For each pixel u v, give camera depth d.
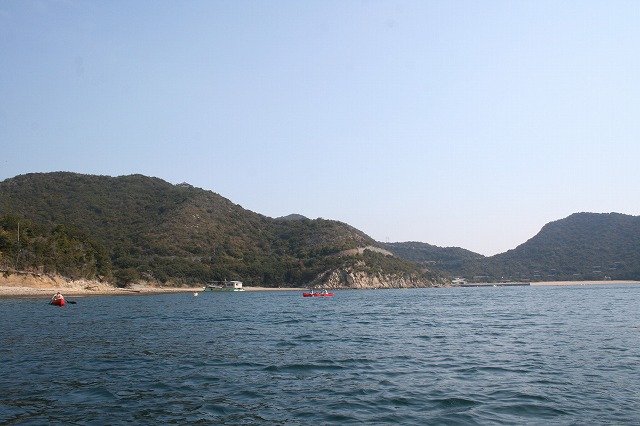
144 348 31.61
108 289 150.62
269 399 18.39
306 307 84.50
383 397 18.58
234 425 15.28
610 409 16.45
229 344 33.78
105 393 19.30
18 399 18.36
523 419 15.55
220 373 23.23
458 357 27.67
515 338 36.09
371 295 155.00
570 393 18.69
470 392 19.17
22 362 26.17
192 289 183.00
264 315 63.53
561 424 14.98
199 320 54.56
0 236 121.62
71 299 110.19
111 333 40.47
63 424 15.36
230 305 91.06
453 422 15.37
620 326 43.78
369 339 36.62
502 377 21.88
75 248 146.25
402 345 33.12
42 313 63.31
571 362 25.28
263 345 33.25
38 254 128.25
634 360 25.56
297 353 29.58
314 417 16.08
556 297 121.81
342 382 21.23
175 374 22.97
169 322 51.62
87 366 25.02
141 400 18.25
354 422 15.52
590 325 45.06
